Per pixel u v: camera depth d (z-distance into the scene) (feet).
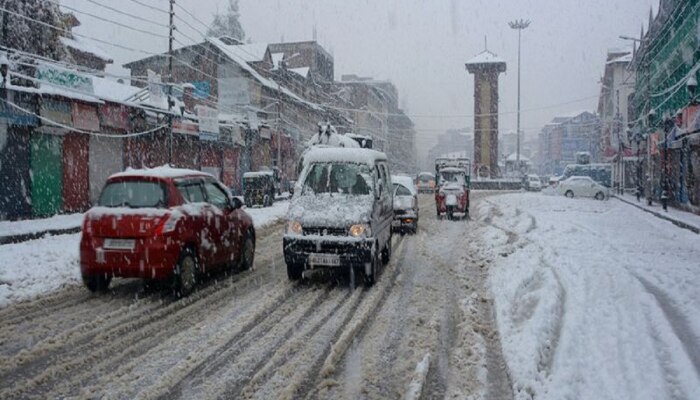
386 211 36.35
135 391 15.97
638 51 133.69
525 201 111.96
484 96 216.74
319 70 214.69
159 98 78.89
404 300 27.32
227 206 32.60
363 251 29.53
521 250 40.83
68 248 38.40
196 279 28.17
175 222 26.14
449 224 66.54
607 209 91.71
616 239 47.75
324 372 17.46
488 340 21.20
